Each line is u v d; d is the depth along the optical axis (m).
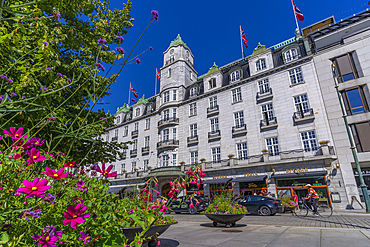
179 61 33.09
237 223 9.22
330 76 19.58
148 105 35.75
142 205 3.73
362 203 15.83
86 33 5.30
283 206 13.70
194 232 6.93
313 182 17.97
